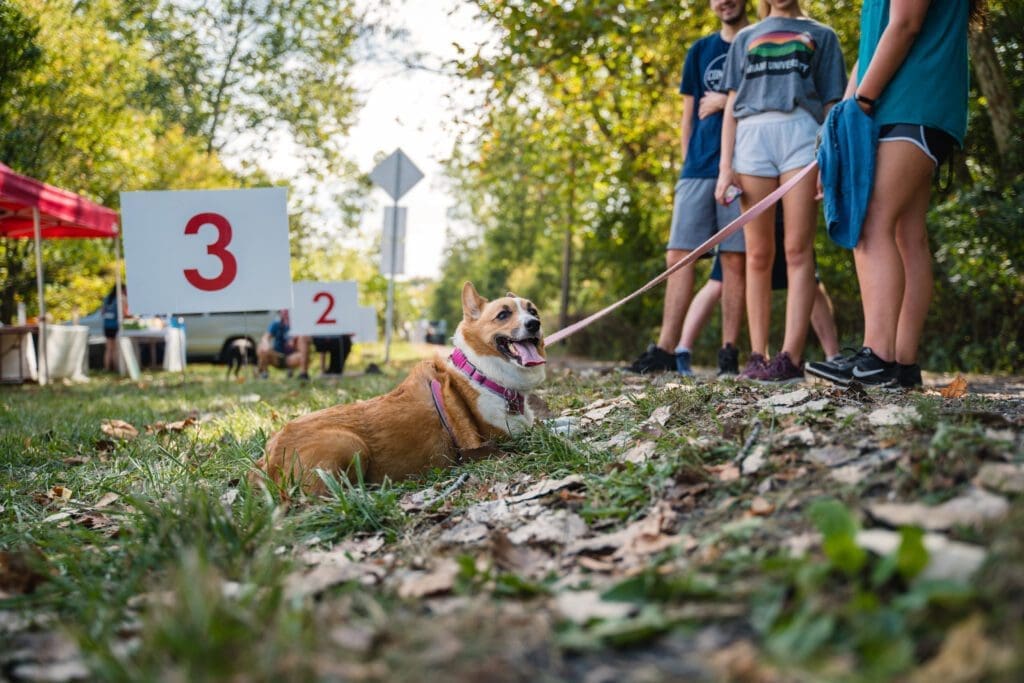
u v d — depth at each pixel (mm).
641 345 19219
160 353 19094
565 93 14648
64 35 15531
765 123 5316
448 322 65625
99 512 3357
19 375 12047
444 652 1610
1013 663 1283
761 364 5270
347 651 1640
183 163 22516
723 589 1747
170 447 4887
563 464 3430
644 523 2410
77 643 1788
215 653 1582
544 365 4180
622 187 18250
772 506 2232
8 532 3041
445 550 2504
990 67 9211
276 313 17609
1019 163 9383
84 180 17516
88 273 18672
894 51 3980
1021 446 2291
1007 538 1646
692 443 2977
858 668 1410
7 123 14023
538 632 1695
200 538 2371
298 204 27438
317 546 2752
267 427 5562
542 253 34844
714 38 6738
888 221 4168
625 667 1538
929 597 1505
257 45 26844
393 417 3896
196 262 8438
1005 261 9469
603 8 12023
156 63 23281
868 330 4266
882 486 2191
